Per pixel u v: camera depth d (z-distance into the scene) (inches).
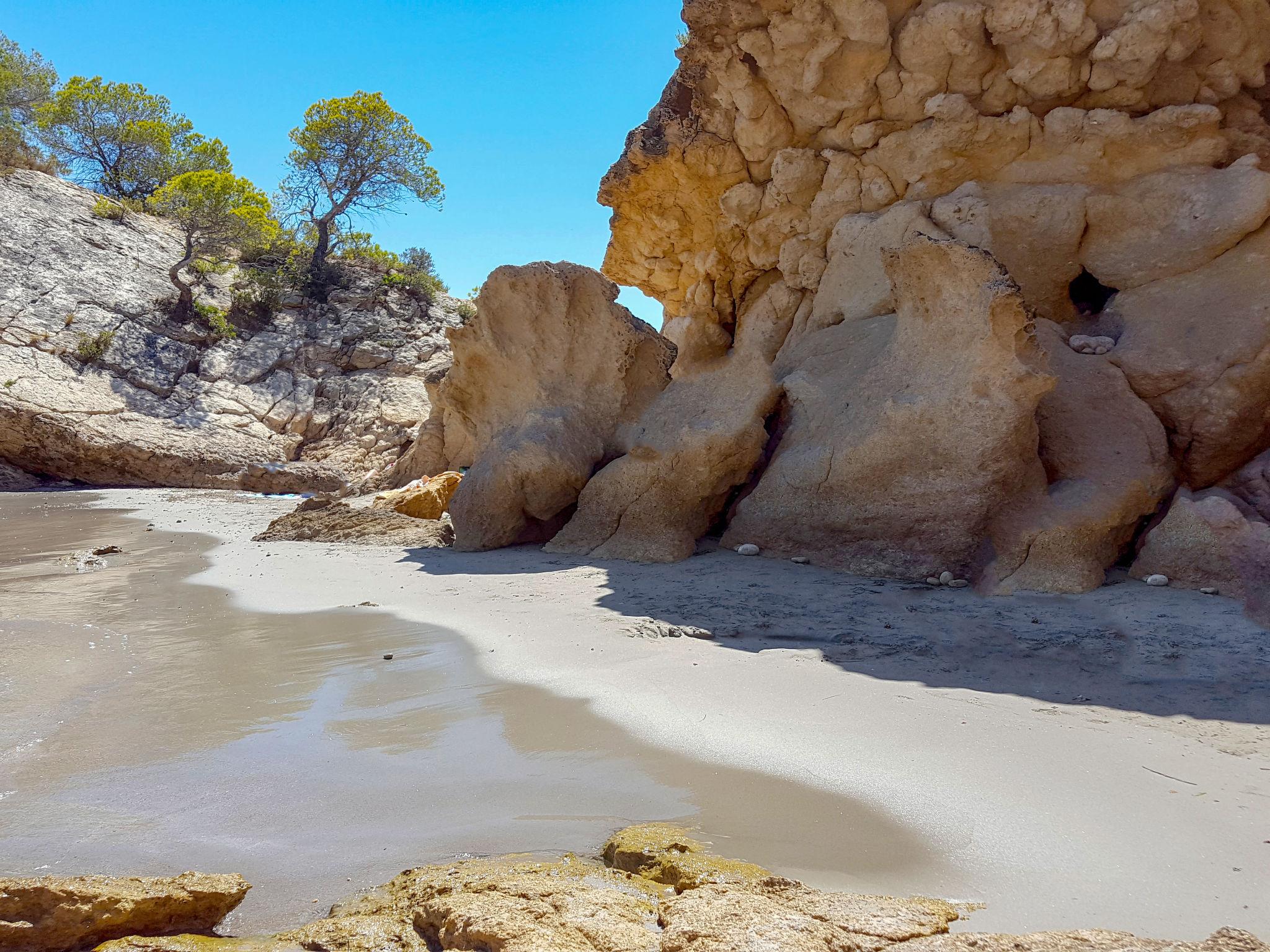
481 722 183.5
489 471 422.9
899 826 133.5
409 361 1454.2
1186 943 93.7
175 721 187.0
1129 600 269.9
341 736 177.6
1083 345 357.7
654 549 371.2
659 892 115.3
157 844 133.9
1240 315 334.6
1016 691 195.8
